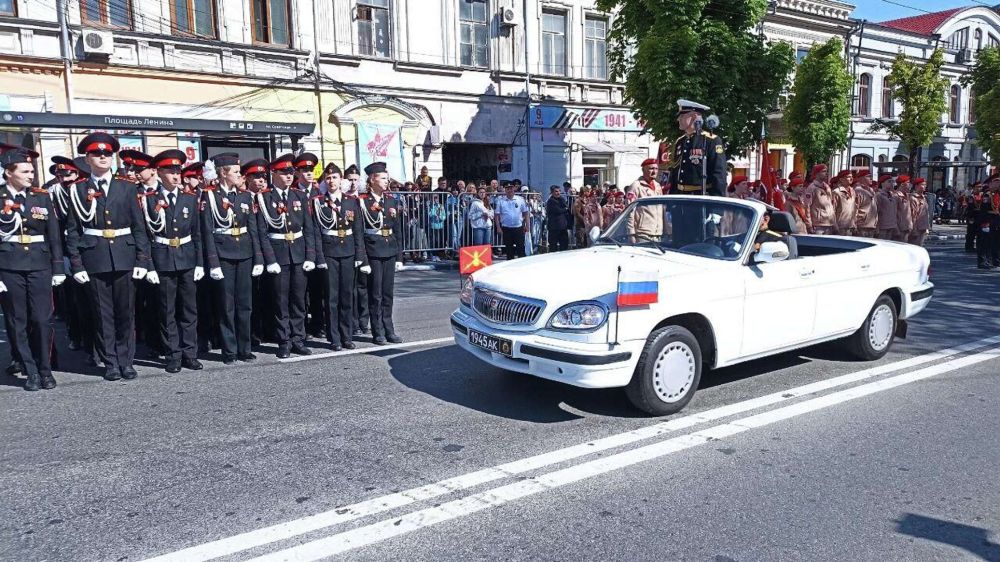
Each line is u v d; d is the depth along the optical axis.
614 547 3.59
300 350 7.61
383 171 7.99
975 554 3.56
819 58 24.11
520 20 21.31
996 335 8.59
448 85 20.09
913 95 28.19
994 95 29.33
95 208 6.38
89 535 3.69
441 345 7.99
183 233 6.77
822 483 4.36
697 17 15.93
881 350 7.28
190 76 15.88
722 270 5.73
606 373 5.10
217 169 7.09
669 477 4.42
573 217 18.42
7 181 6.19
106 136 6.45
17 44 13.95
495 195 16.72
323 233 7.64
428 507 4.00
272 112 17.11
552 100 22.30
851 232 14.45
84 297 7.16
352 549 3.55
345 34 18.16
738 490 4.25
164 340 6.90
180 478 4.38
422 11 19.41
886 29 31.94
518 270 5.82
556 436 5.10
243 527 3.77
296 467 4.55
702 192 8.02
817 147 24.17
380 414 5.59
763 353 6.09
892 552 3.57
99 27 14.73
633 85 16.84
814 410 5.70
